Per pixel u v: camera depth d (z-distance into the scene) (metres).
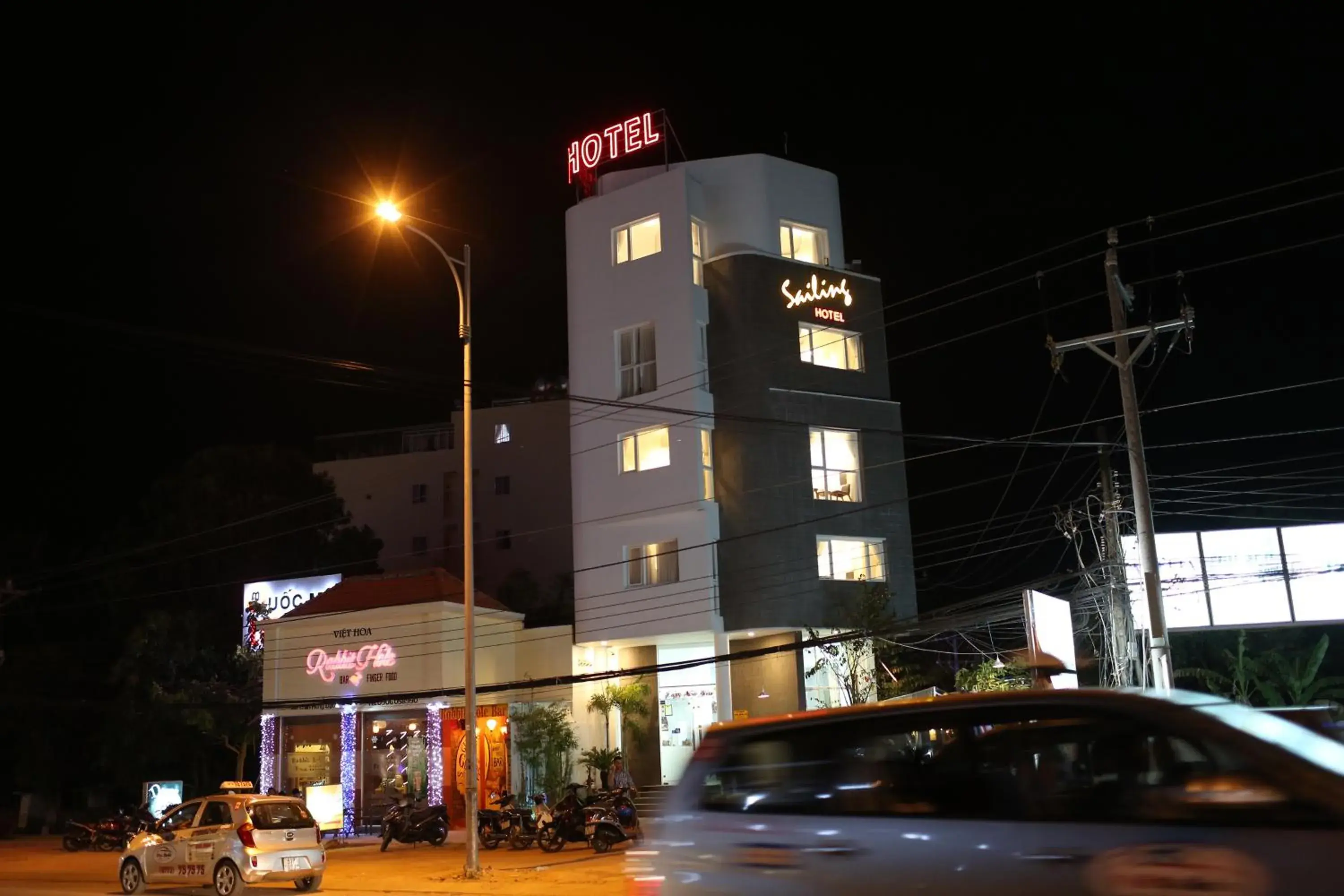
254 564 43.78
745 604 33.28
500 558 62.62
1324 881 4.67
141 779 39.81
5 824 41.91
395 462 65.44
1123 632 25.20
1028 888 5.41
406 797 29.36
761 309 35.34
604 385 35.75
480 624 34.91
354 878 21.81
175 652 40.34
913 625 26.58
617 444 35.25
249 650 41.03
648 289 35.53
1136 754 5.46
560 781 31.80
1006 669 28.42
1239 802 5.04
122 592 43.22
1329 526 30.64
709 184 37.12
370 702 33.06
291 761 35.09
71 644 43.41
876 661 33.12
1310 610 30.30
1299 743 5.31
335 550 47.84
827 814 6.28
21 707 41.22
